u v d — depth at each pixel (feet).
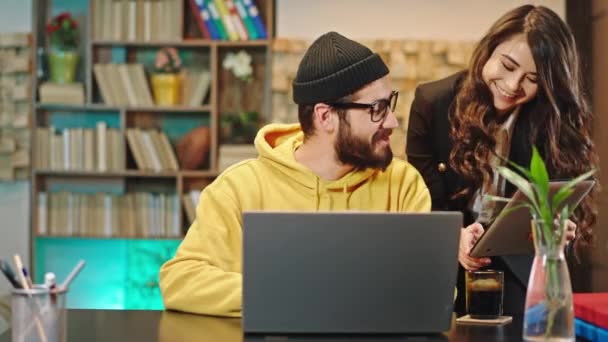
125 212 19.04
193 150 19.13
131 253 19.57
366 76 7.02
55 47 19.53
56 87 18.94
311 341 6.09
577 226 9.32
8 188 19.13
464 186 9.21
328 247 6.07
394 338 6.21
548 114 8.80
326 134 7.33
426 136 9.61
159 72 19.10
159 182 19.76
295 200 7.68
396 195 7.79
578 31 17.74
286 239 6.05
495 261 8.82
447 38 18.38
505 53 8.61
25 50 18.86
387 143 7.19
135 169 19.44
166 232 18.99
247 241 6.05
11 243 19.11
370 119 7.06
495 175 9.04
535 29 8.49
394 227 6.08
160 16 19.02
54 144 19.01
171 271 7.47
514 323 6.94
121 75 18.99
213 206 7.70
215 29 18.92
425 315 6.23
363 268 6.12
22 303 5.72
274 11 19.08
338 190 7.66
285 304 6.14
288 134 8.26
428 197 7.83
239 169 7.86
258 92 19.54
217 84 19.10
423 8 18.39
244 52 19.20
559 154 8.87
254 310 6.15
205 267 7.34
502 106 8.77
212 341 6.19
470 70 8.95
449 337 6.31
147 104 19.03
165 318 7.16
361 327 6.21
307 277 6.11
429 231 6.11
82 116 19.66
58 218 19.03
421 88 9.70
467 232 8.21
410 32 18.40
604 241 17.02
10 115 18.88
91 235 19.01
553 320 5.64
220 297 7.10
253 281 6.10
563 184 6.68
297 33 18.49
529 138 8.95
